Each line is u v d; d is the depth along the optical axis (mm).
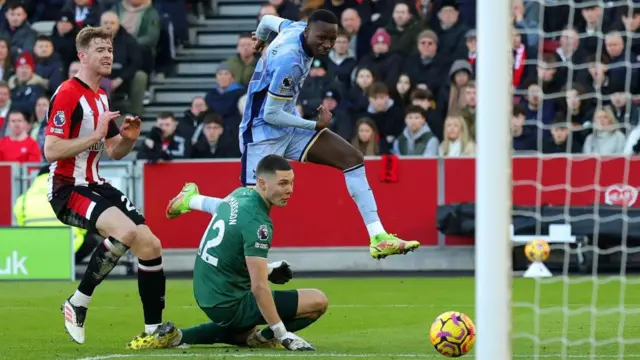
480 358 14227
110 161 39969
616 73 39438
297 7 45562
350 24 43281
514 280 35469
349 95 41406
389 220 39781
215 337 21141
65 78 45750
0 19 47188
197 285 20688
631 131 38031
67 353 20172
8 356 19859
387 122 40844
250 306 20453
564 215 37406
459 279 36750
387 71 41938
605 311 27141
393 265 39969
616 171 38062
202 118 41031
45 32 49875
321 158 23922
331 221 40031
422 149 40188
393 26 43094
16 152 41156
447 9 43312
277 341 20812
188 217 40156
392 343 21969
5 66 45906
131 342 20953
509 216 14242
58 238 36219
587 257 37500
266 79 23266
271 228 20188
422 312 28000
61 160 21328
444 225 38969
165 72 49094
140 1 46938
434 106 41156
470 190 39531
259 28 24375
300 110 40312
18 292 33406
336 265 40156
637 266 38000
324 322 26062
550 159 38562
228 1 52594
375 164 39688
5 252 36219
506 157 14242
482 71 14312
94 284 21141
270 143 23625
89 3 47156
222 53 50562
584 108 39094
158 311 20953
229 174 39812
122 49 45469
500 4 14242
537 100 39250
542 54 40344
